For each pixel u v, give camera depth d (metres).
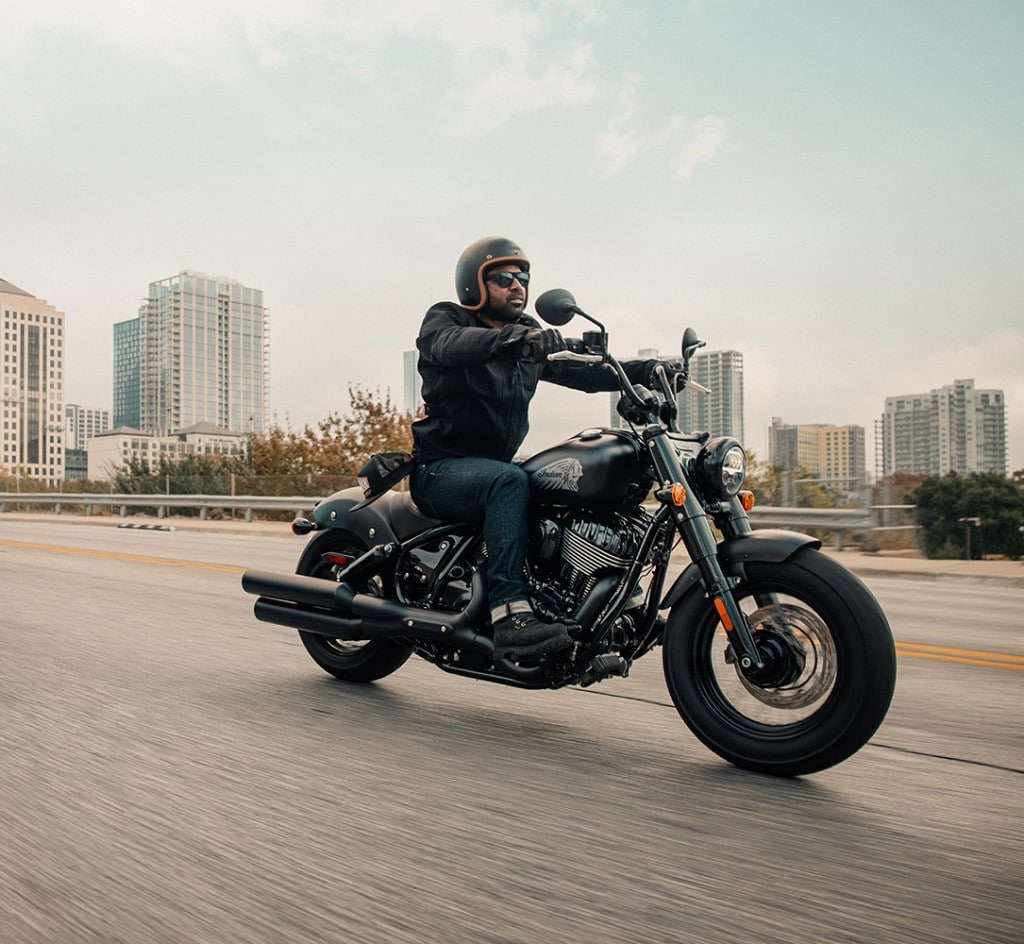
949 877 2.42
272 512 22.69
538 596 3.68
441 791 3.09
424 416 4.15
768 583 3.28
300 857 2.54
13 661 5.09
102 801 2.97
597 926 2.15
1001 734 3.87
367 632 4.18
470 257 4.01
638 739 3.73
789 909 2.23
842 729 3.10
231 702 4.26
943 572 10.84
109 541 14.49
